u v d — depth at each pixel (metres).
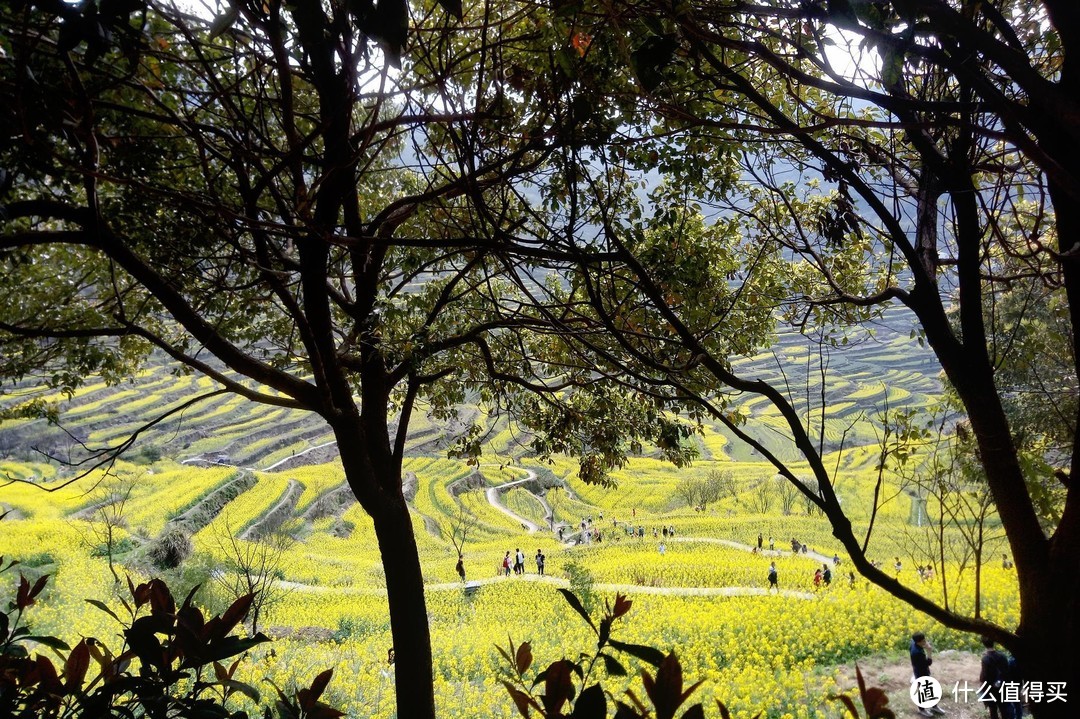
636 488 69.06
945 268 3.47
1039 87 1.50
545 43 3.03
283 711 1.47
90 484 45.50
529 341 6.97
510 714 10.77
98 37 1.44
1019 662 2.34
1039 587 2.33
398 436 5.34
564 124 2.62
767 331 5.87
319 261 3.73
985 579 15.95
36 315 5.67
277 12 1.88
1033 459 2.54
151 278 3.86
